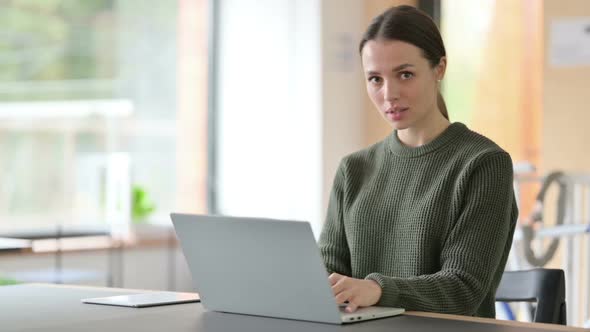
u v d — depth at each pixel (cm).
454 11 586
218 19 618
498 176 197
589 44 521
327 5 604
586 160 520
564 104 528
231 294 174
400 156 212
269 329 156
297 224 158
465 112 577
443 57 204
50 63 551
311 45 604
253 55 619
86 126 565
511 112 555
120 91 579
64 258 538
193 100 611
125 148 581
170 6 600
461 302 186
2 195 535
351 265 215
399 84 198
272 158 616
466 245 192
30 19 542
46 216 550
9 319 171
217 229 171
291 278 164
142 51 588
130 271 569
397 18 197
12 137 538
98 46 569
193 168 612
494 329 153
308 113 606
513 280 209
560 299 200
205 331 155
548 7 533
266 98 617
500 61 559
